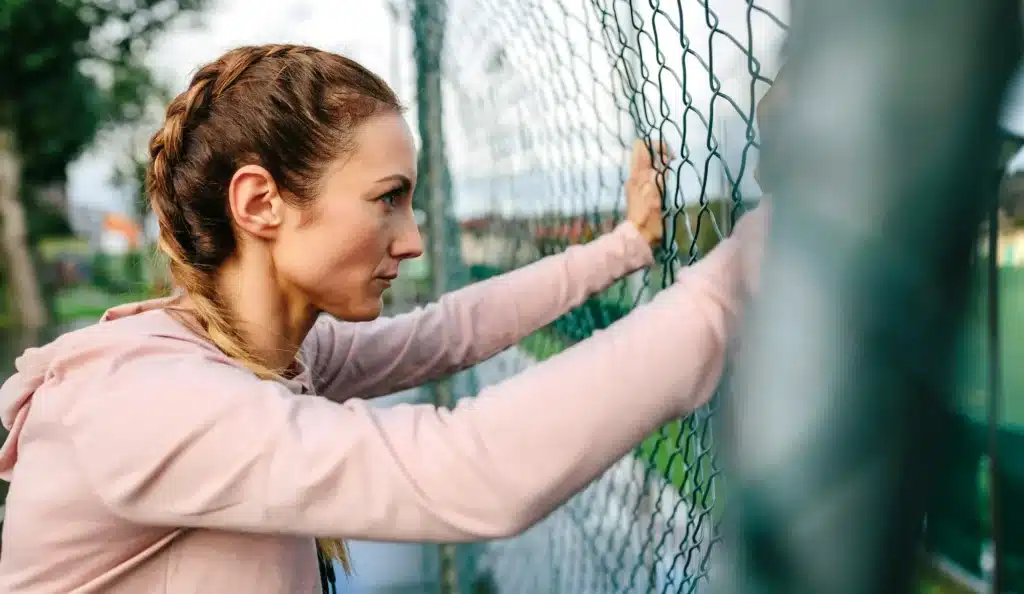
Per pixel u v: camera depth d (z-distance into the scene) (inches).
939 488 14.1
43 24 568.7
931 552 14.3
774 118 15.3
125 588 32.9
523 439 24.5
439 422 26.1
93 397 29.9
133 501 28.6
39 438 32.7
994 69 12.7
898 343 13.5
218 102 35.0
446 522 25.3
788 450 14.5
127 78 632.4
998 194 13.6
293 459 26.3
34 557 32.3
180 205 35.9
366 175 33.2
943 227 13.2
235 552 33.2
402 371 49.9
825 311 14.0
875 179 13.3
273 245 34.9
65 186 784.3
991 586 20.9
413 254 35.4
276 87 33.6
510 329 50.4
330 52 35.7
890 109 13.1
